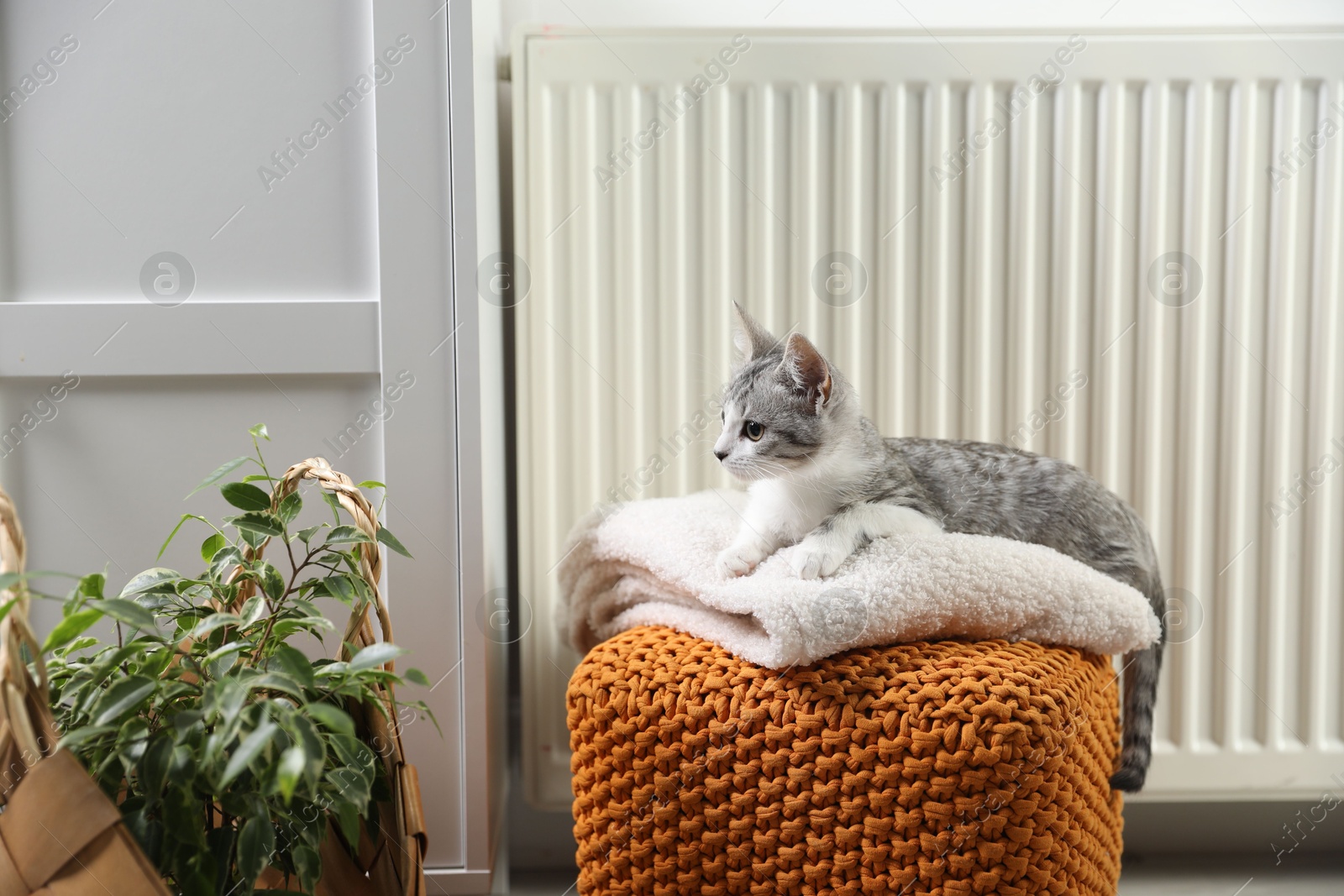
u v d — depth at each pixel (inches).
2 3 36.9
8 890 23.4
